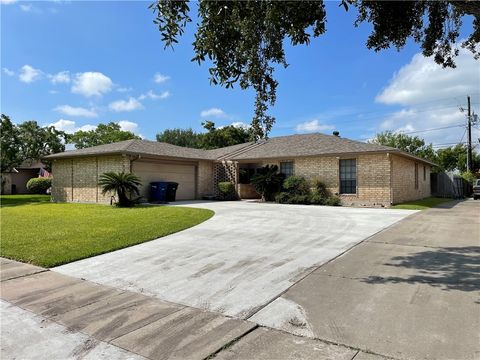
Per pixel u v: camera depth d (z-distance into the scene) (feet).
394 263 18.54
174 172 67.72
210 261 19.92
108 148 63.62
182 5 15.06
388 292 14.12
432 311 12.07
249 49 16.52
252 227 31.76
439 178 87.61
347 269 17.63
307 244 23.98
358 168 56.59
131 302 13.87
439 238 25.48
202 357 9.46
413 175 69.31
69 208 51.16
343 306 12.84
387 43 24.12
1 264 19.93
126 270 18.51
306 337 10.52
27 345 10.39
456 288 14.35
